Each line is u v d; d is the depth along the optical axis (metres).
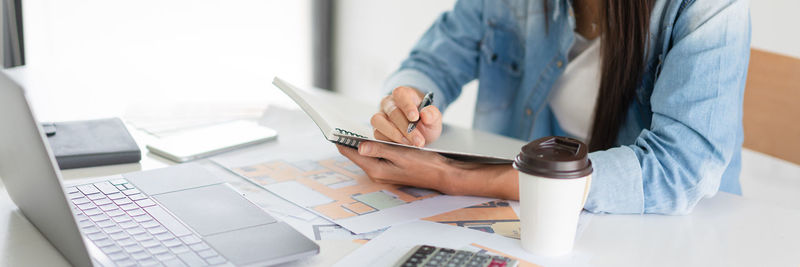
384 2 2.92
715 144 0.90
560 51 1.35
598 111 1.18
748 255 0.73
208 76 1.69
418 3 2.74
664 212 0.86
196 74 1.71
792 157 1.22
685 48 0.96
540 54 1.39
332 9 3.18
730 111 0.92
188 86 1.56
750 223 0.83
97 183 0.87
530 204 0.69
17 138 0.64
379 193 0.91
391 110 0.97
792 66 1.20
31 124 0.56
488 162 0.94
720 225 0.82
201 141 1.11
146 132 1.17
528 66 1.42
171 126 1.21
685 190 0.87
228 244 0.68
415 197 0.90
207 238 0.69
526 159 0.68
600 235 0.78
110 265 0.63
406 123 0.95
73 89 1.50
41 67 1.81
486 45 1.47
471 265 0.64
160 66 1.86
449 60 1.46
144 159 1.03
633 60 1.10
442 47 1.47
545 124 1.43
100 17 2.45
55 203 0.62
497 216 0.83
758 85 1.26
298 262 0.68
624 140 1.21
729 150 0.92
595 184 0.85
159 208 0.78
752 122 1.28
